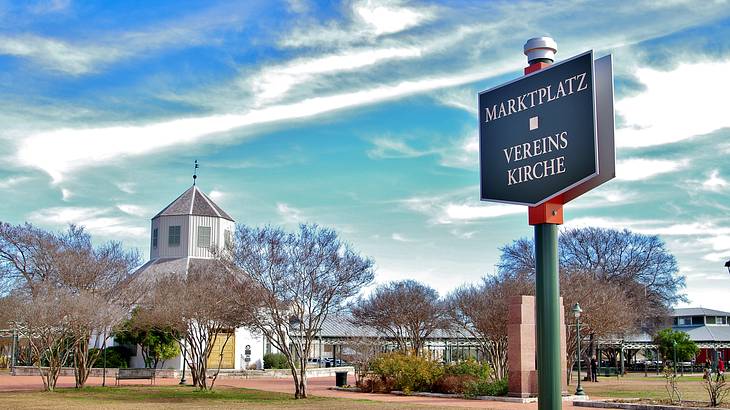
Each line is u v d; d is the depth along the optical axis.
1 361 63.56
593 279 54.84
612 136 14.30
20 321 39.75
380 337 59.41
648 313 67.25
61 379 49.38
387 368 38.75
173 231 67.62
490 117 16.53
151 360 56.03
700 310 91.38
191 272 46.75
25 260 49.16
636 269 67.69
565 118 14.95
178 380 49.16
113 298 42.19
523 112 15.81
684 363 73.00
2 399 32.03
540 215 15.19
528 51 16.09
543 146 15.31
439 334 69.25
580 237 68.12
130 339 55.72
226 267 36.97
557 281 15.02
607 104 14.41
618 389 41.94
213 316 36.53
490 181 16.38
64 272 41.41
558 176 14.94
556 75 15.23
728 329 89.38
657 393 37.97
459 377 36.38
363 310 56.84
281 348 36.38
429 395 36.16
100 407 28.19
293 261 34.56
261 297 33.94
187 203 68.75
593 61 14.58
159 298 40.62
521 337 32.91
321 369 61.31
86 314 36.38
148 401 31.59
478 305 51.09
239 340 61.47
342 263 35.06
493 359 46.88
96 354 41.19
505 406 29.31
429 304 57.12
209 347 38.81
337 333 70.56
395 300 55.62
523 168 15.68
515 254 66.44
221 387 42.12
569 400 33.12
